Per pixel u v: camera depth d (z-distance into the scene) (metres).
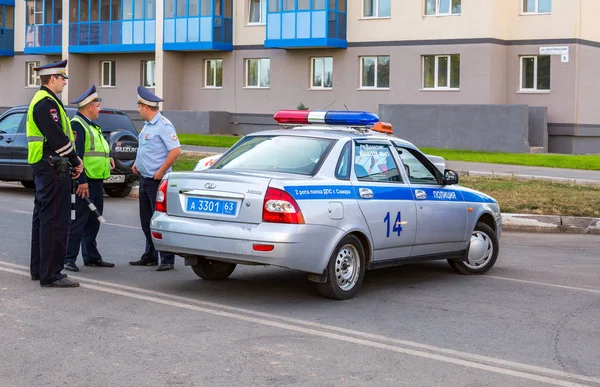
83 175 8.80
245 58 36.97
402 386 5.36
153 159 9.20
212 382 5.31
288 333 6.61
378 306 7.75
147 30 38.34
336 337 6.54
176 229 7.79
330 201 7.70
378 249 8.23
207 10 36.44
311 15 33.72
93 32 40.06
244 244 7.38
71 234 8.95
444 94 31.98
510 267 10.25
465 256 9.48
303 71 35.31
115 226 12.84
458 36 31.48
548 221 14.09
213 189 7.69
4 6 44.06
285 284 8.66
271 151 8.30
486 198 9.84
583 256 11.23
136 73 39.81
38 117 7.81
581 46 30.77
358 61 34.06
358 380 5.45
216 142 29.33
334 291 7.81
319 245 7.55
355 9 33.97
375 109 33.69
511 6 31.64
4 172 16.83
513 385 5.48
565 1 30.55
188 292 8.09
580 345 6.53
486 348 6.37
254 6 36.81
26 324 6.62
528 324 7.20
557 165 23.44
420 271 9.83
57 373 5.41
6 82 45.16
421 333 6.78
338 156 8.05
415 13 32.47
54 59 43.03
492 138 29.84
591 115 31.44
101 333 6.41
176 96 38.66
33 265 8.31
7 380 5.25
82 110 9.08
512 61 31.75
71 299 7.56
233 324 6.85
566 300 8.27
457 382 5.49
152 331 6.52
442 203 9.02
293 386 5.28
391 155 8.67
